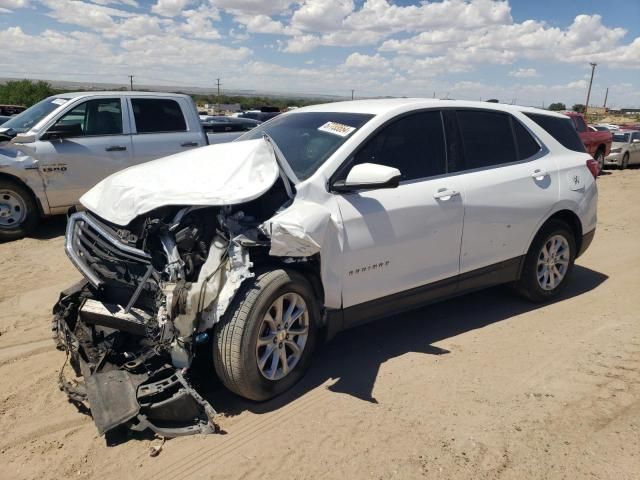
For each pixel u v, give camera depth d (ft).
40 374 12.58
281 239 10.66
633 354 13.47
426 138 14.05
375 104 14.43
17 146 24.31
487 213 14.58
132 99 27.43
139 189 11.80
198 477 9.20
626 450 9.75
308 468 9.42
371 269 12.53
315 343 12.09
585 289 18.69
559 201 16.38
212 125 36.55
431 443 10.06
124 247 11.13
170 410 10.18
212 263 10.71
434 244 13.62
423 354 13.65
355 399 11.56
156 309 10.94
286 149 13.39
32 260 21.74
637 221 30.53
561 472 9.23
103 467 9.46
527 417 10.84
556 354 13.57
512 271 15.96
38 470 9.39
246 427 10.58
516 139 16.20
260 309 10.62
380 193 12.73
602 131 59.31
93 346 11.89
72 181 25.61
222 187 11.26
